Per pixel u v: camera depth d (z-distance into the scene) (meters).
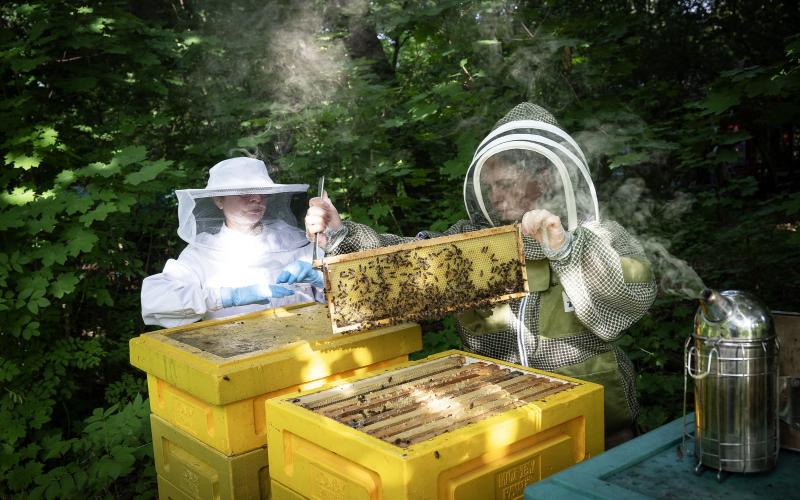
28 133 3.61
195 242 2.97
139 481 3.25
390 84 5.36
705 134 4.55
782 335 1.36
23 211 3.40
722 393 1.25
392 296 1.86
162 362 1.97
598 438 1.66
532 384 1.71
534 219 1.86
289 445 1.61
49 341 3.84
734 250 4.81
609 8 5.96
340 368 1.96
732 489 1.22
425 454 1.28
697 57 7.49
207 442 1.87
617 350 2.17
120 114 4.38
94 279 4.03
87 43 3.89
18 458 3.14
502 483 1.45
